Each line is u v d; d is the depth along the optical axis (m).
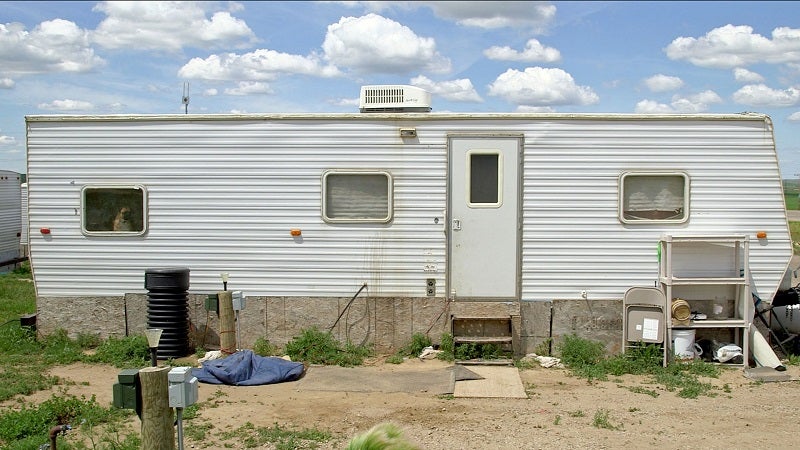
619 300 9.81
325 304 10.03
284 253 10.04
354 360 9.56
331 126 9.90
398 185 9.86
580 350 9.61
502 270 9.85
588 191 9.77
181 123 10.03
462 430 6.98
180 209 10.09
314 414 7.48
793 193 70.94
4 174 20.14
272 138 9.96
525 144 9.77
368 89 10.41
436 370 9.16
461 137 9.78
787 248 9.75
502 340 9.55
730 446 6.59
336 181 9.99
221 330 9.62
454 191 9.83
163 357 9.70
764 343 9.35
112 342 9.96
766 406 7.82
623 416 7.44
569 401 7.98
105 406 7.64
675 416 7.45
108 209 10.25
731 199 9.76
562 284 9.84
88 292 10.27
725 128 9.71
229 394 8.20
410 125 9.82
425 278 9.91
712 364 9.36
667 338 9.37
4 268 20.19
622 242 9.80
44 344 10.23
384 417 7.39
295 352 9.71
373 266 9.95
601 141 9.73
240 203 10.04
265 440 6.69
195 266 10.14
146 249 10.16
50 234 10.23
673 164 9.73
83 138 10.11
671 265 9.55
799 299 10.27
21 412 7.10
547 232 9.82
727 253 9.77
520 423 7.20
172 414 5.37
